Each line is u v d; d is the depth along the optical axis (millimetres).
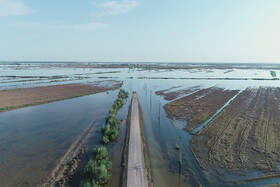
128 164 14992
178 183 13188
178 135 21547
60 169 14938
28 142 19875
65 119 27391
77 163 15781
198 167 15039
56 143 19656
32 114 29781
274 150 17266
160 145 19078
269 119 25922
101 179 12945
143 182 12906
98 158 15828
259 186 12594
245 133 21188
